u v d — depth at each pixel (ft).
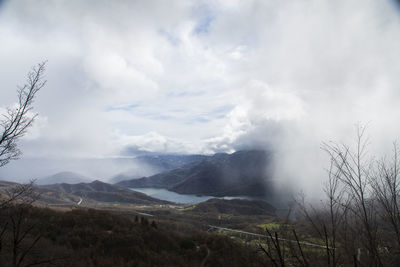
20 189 28.91
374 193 13.53
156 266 90.12
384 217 12.92
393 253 11.87
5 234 40.34
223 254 99.30
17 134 26.07
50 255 60.08
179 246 123.34
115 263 83.87
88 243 95.20
